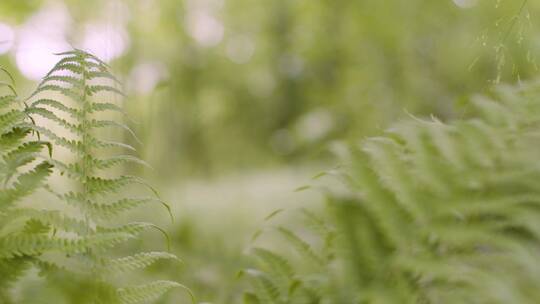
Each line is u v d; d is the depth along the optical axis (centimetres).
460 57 552
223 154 617
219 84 830
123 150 241
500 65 129
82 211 100
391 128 121
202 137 548
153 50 477
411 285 99
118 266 100
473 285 87
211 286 186
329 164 506
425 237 101
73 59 109
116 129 243
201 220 287
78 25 318
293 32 807
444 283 97
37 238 94
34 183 95
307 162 611
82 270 96
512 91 128
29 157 95
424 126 116
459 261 96
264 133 818
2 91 295
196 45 642
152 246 223
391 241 104
